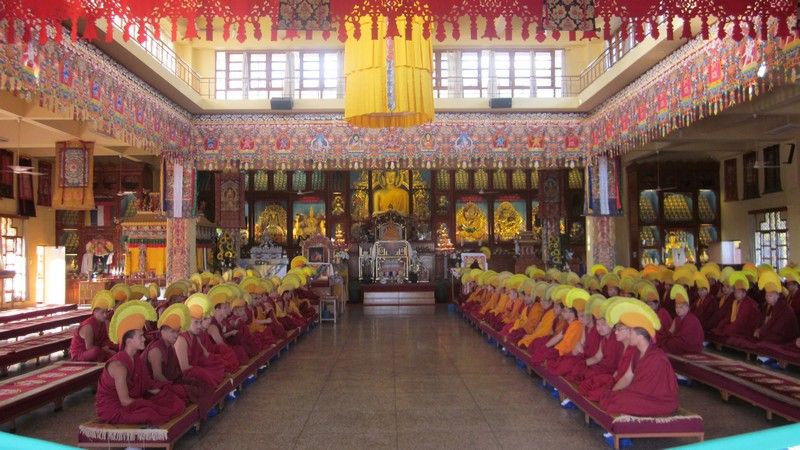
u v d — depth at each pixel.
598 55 18.14
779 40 9.01
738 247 19.88
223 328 9.03
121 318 6.34
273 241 24.47
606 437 6.25
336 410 7.57
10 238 19.28
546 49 18.83
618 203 17.41
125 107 12.98
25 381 7.56
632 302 6.14
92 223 21.52
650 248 22.92
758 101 14.78
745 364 8.33
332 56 18.64
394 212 23.83
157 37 7.24
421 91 11.15
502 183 24.64
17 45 8.60
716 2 7.19
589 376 6.85
